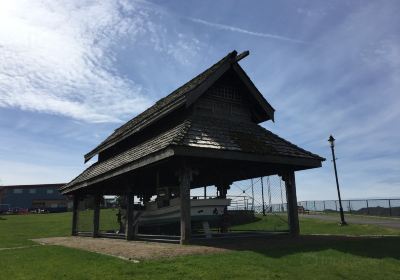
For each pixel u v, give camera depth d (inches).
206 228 577.0
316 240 522.0
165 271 313.7
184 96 552.7
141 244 522.6
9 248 609.6
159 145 525.7
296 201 614.9
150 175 727.7
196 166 571.8
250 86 632.4
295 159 585.0
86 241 669.3
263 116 679.1
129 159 602.5
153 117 623.8
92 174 792.9
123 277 299.3
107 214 1839.3
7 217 1998.0
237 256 368.8
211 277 298.0
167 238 558.6
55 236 970.7
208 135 531.2
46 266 369.4
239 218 1116.5
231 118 632.4
